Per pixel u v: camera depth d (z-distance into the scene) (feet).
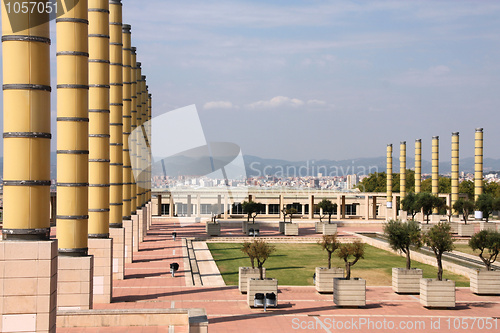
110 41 123.75
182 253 170.91
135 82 184.55
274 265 154.92
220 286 120.88
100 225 102.58
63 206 87.40
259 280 100.89
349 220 306.96
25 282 61.26
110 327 79.15
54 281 63.46
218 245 203.00
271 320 91.20
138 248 178.40
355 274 142.10
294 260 165.07
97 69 101.65
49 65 63.31
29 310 61.31
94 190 102.47
